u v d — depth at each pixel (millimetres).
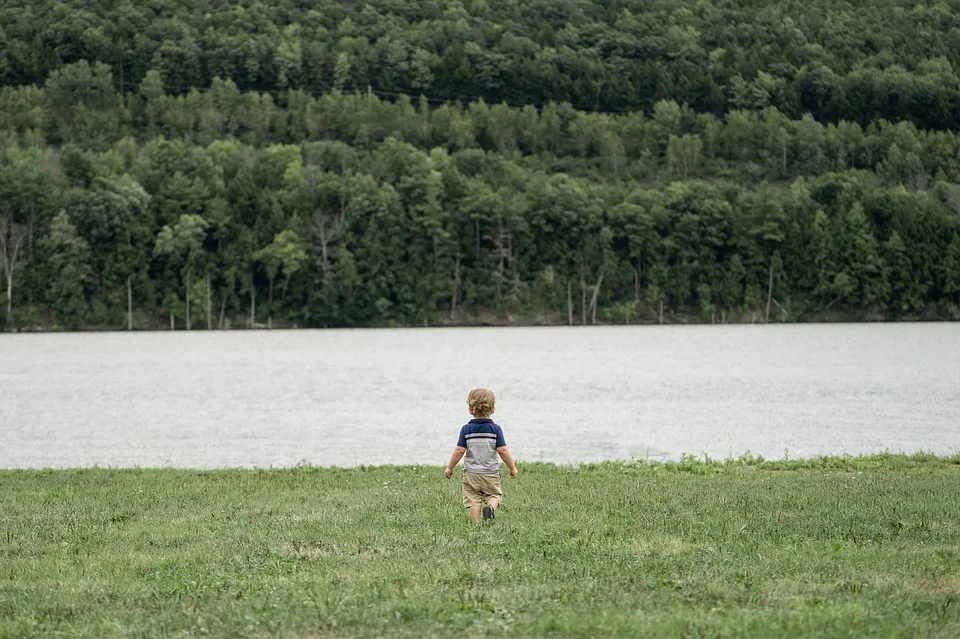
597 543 17734
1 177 189375
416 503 23625
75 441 48344
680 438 47250
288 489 27156
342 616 12672
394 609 12945
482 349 135125
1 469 35469
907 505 22250
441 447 45188
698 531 19062
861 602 13242
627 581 14602
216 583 14977
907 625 12055
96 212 188375
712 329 187875
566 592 13859
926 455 35094
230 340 160750
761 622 12133
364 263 197000
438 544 17734
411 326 198375
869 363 105188
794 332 175125
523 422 54656
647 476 29828
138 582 15336
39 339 165375
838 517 20688
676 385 80625
